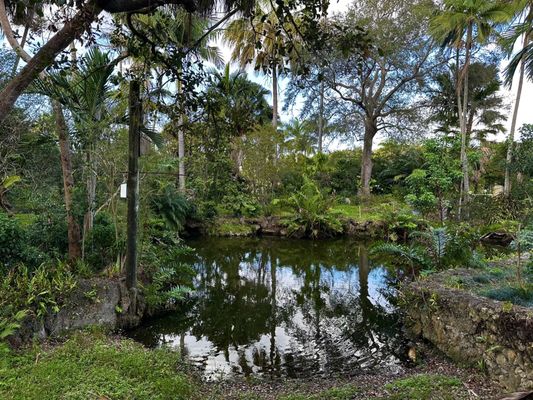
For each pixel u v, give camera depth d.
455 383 3.03
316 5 2.49
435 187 8.84
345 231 13.01
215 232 12.73
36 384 2.65
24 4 2.79
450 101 17.78
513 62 9.05
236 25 5.02
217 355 4.09
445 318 3.83
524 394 2.00
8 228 4.29
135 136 4.55
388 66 16.66
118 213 5.88
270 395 3.12
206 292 6.62
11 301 3.65
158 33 2.85
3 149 6.53
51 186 6.75
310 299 6.29
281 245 11.45
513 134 12.69
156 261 5.80
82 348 3.44
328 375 3.60
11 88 2.28
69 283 4.19
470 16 11.45
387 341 4.43
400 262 7.50
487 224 10.34
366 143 18.45
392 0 14.81
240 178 14.89
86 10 2.24
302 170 16.41
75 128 5.04
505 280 4.21
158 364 3.31
